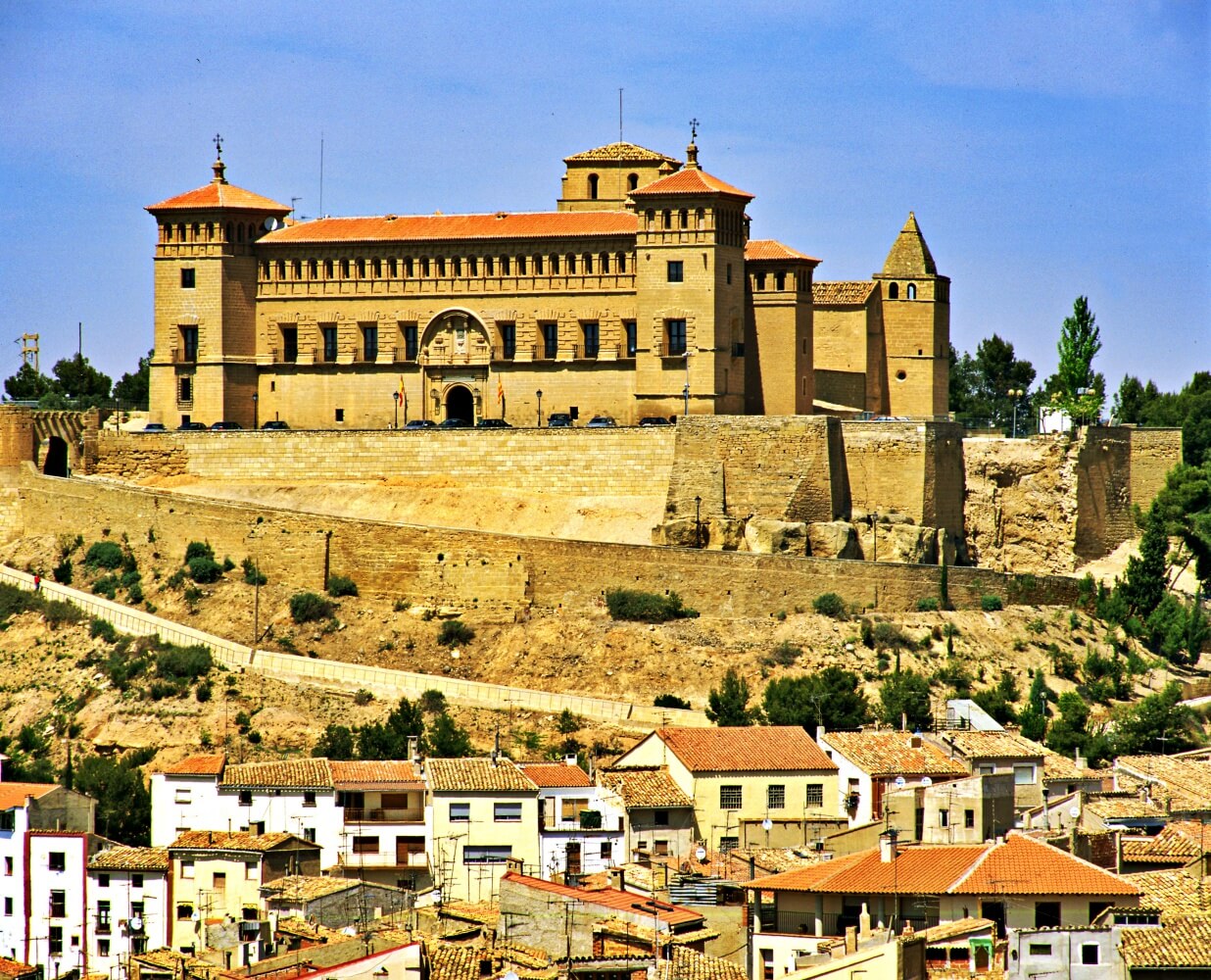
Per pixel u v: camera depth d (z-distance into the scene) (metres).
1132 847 170.88
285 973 149.50
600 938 154.38
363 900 178.50
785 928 156.62
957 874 152.75
